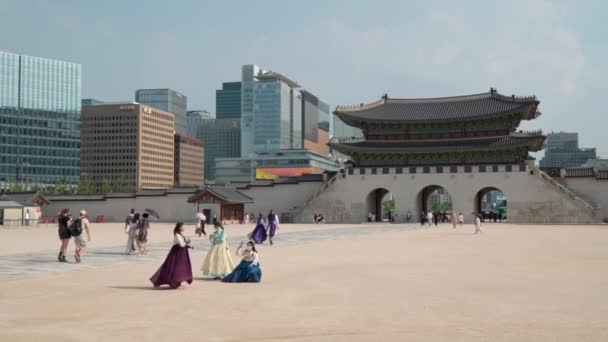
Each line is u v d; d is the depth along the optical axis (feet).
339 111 391.45
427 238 194.59
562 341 48.21
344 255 129.29
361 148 384.27
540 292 74.08
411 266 105.09
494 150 364.99
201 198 353.31
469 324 55.06
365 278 88.48
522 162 356.38
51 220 378.53
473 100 402.72
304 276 91.50
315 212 383.24
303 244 166.50
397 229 269.03
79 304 66.18
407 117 388.37
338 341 48.60
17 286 80.59
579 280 85.25
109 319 57.72
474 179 362.12
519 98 371.76
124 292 75.46
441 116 381.60
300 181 393.91
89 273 95.91
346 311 61.87
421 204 394.11
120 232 241.55
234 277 85.46
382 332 51.88
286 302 67.62
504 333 51.21
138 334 51.06
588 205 335.67
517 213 351.25
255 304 66.44
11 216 330.75
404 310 62.28
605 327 53.52
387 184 376.89
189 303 67.10
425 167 371.97
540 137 352.90
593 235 208.85
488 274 92.68
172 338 49.62
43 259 119.03
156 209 392.47
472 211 361.92
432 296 71.31
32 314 60.13
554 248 146.51
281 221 385.09
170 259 79.20
